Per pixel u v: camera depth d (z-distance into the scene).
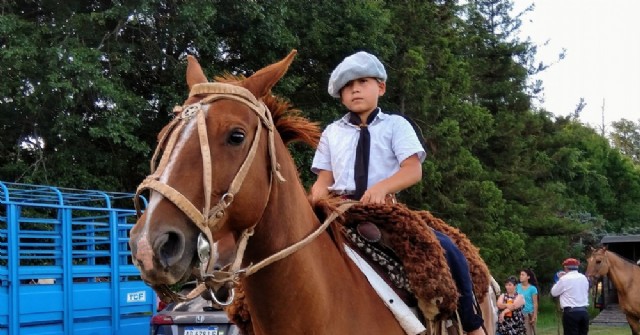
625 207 43.25
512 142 27.94
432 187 19.38
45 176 13.46
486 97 30.94
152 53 14.99
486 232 21.27
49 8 14.17
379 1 18.38
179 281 2.18
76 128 13.29
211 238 2.24
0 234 8.01
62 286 8.54
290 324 2.69
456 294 3.09
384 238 3.15
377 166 3.43
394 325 3.01
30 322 8.00
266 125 2.56
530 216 28.12
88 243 9.54
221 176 2.32
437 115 19.77
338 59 17.06
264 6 14.96
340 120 3.58
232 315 3.10
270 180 2.59
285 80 15.01
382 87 3.59
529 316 12.91
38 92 12.63
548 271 28.41
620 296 16.03
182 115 2.39
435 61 20.48
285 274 2.64
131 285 9.66
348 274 2.96
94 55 12.64
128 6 13.38
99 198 10.02
